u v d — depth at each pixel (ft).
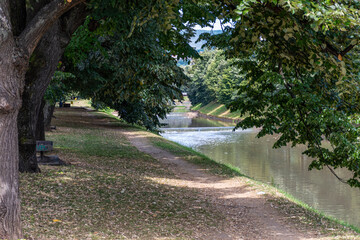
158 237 26.27
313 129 40.34
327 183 78.33
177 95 71.31
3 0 18.21
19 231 19.02
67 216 27.68
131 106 123.44
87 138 87.15
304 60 27.14
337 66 23.26
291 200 44.27
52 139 77.15
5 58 18.15
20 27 28.14
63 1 19.40
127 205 33.58
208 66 361.30
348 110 36.91
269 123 43.78
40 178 36.88
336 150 39.45
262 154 117.29
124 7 29.17
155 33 46.24
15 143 19.07
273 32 23.90
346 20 17.81
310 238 29.71
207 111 366.22
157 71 61.67
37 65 35.04
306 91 37.55
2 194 18.33
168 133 191.31
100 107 135.95
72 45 48.80
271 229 32.04
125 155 68.18
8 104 18.24
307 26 23.47
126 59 58.29
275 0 17.04
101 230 25.85
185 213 34.09
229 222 33.06
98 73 84.69
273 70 39.45
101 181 41.24
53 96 58.95
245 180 54.39
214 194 44.75
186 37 46.88
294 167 95.61
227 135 180.24
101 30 37.35
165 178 51.83
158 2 21.49
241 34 24.62
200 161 70.44
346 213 57.72
